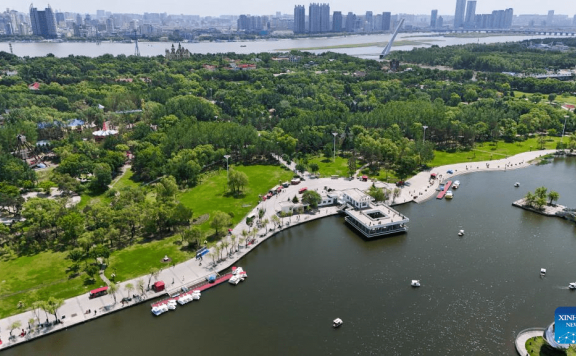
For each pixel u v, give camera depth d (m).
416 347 150.38
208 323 162.12
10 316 162.12
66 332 157.50
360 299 176.12
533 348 146.88
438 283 186.62
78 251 193.12
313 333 156.62
